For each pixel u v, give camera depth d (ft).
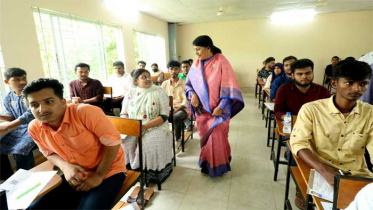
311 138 3.46
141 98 5.64
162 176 5.71
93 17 11.11
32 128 3.28
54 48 9.04
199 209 4.98
